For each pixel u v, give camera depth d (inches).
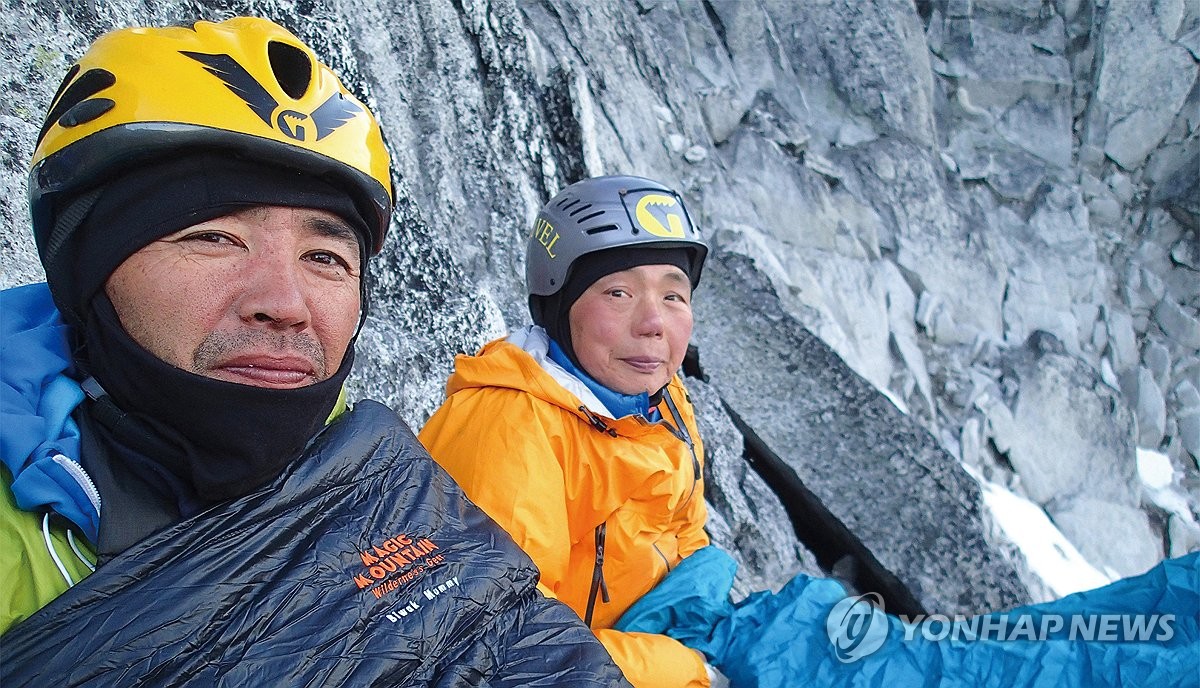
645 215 68.7
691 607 71.7
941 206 314.3
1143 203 367.9
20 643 29.5
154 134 33.4
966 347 302.4
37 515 33.2
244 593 34.0
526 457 60.7
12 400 34.3
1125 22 357.4
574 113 157.2
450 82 140.6
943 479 144.5
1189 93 357.4
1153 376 343.9
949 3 353.7
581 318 69.2
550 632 42.9
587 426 65.7
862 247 288.0
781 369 154.8
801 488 143.6
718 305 162.7
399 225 103.0
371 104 111.2
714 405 143.5
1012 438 285.0
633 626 68.1
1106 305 339.0
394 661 36.1
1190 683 65.6
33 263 63.8
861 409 150.4
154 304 34.0
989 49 353.7
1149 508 298.2
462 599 39.9
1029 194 344.2
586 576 65.4
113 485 34.6
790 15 321.7
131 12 81.1
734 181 266.8
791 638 71.9
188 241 34.4
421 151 131.0
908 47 328.2
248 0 97.3
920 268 303.3
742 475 136.3
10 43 68.1
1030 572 171.5
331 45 107.3
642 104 240.5
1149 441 329.1
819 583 77.0
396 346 93.3
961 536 139.8
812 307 238.1
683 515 76.1
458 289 108.1
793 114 305.6
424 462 44.9
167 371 33.4
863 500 142.1
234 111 34.4
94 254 34.3
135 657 30.7
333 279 37.7
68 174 34.3
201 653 32.1
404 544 39.9
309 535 37.3
